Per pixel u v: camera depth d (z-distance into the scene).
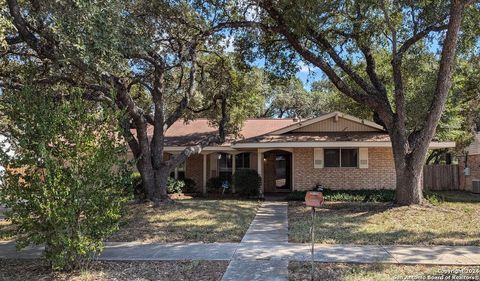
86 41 8.42
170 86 18.70
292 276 6.60
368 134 20.03
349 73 14.84
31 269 7.27
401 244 8.90
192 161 23.53
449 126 19.58
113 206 7.08
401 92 14.16
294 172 20.44
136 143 15.18
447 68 12.80
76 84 11.20
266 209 15.11
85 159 6.85
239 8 14.40
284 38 15.86
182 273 6.87
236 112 20.20
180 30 15.23
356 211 13.86
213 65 18.75
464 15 13.16
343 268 7.04
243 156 23.44
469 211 13.48
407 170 13.98
